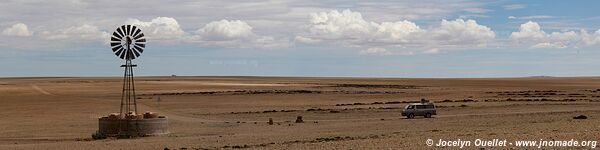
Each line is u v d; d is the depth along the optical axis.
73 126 52.97
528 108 71.69
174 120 58.84
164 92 125.19
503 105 77.75
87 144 34.44
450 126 44.22
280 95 111.44
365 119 57.91
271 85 175.25
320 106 82.38
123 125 41.19
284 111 71.00
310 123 52.75
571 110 64.94
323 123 52.44
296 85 176.88
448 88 156.88
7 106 80.88
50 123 56.66
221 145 30.80
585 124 36.12
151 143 33.75
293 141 31.28
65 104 84.62
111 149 30.88
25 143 37.38
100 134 41.28
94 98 102.25
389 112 67.75
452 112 67.31
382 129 43.19
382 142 27.72
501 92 123.31
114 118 41.72
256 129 46.72
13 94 115.06
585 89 151.50
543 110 67.00
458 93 120.12
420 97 105.62
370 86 170.50
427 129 41.16
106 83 174.00
